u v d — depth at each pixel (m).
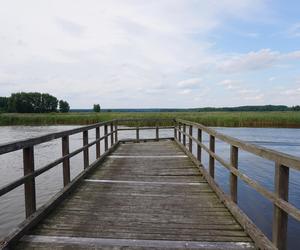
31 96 96.06
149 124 33.72
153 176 6.33
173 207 4.34
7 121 42.62
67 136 5.00
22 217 7.08
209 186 5.54
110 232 3.42
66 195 4.77
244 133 24.72
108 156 8.98
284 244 2.61
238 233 3.41
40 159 13.98
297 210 2.21
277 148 16.31
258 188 3.00
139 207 4.33
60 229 3.49
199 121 32.22
